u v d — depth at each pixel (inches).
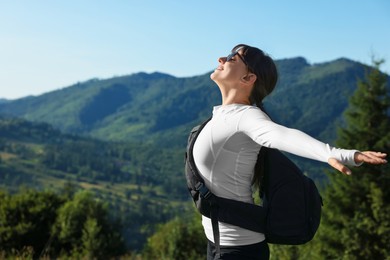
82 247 1284.4
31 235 1318.9
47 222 1368.1
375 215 727.1
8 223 1328.7
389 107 780.6
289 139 61.6
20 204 1359.5
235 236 74.9
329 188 803.4
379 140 764.6
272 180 74.2
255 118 70.1
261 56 79.7
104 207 1450.5
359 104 793.6
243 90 79.7
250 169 75.5
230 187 75.6
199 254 1034.1
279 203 73.5
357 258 743.1
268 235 74.0
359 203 769.6
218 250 76.0
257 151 74.5
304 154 58.9
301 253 669.9
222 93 82.9
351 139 785.6
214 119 76.5
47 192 1503.4
